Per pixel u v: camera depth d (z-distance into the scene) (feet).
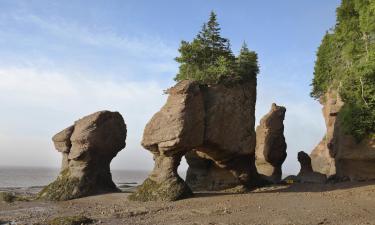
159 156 125.59
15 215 104.47
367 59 147.95
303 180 175.32
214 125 134.62
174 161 122.62
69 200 135.13
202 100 129.08
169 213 98.68
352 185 126.21
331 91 215.10
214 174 149.38
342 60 203.31
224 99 140.05
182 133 117.91
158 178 122.11
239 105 144.97
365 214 87.66
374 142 136.05
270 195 118.21
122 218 94.99
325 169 220.23
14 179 408.87
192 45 153.17
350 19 198.18
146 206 109.29
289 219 84.89
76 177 142.10
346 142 142.82
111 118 150.71
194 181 152.76
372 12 156.46
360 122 138.72
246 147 144.15
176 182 119.34
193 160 153.99
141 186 125.18
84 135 142.92
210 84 141.69
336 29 214.90
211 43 154.81
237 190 141.28
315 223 80.94
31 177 503.20
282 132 201.26
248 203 105.70
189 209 102.06
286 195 116.67
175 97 123.24
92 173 144.66
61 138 154.71
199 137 126.00
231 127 140.46
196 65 152.87
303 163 192.34
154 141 123.13
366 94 142.72
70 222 88.58
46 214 105.50
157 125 123.95
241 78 148.05
